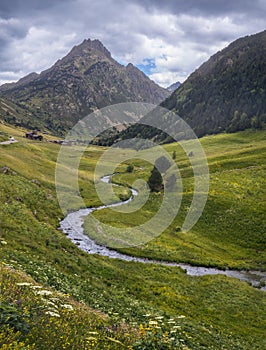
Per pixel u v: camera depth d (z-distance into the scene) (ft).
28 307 33.50
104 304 67.51
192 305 97.66
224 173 279.08
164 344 39.93
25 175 243.81
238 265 153.58
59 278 74.38
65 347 28.89
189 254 159.02
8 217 120.57
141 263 136.36
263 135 540.52
